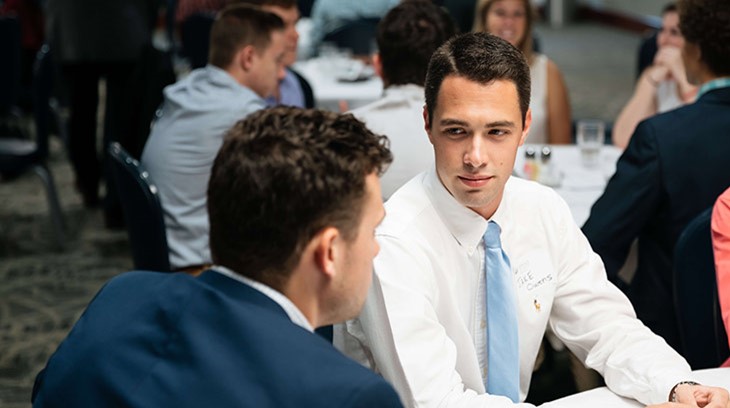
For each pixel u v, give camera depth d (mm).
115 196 4836
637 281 2627
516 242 1751
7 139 4871
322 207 1111
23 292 4203
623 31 12836
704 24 2455
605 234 2531
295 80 4156
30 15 6324
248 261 1138
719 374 1731
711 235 2094
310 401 1053
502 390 1700
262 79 3256
